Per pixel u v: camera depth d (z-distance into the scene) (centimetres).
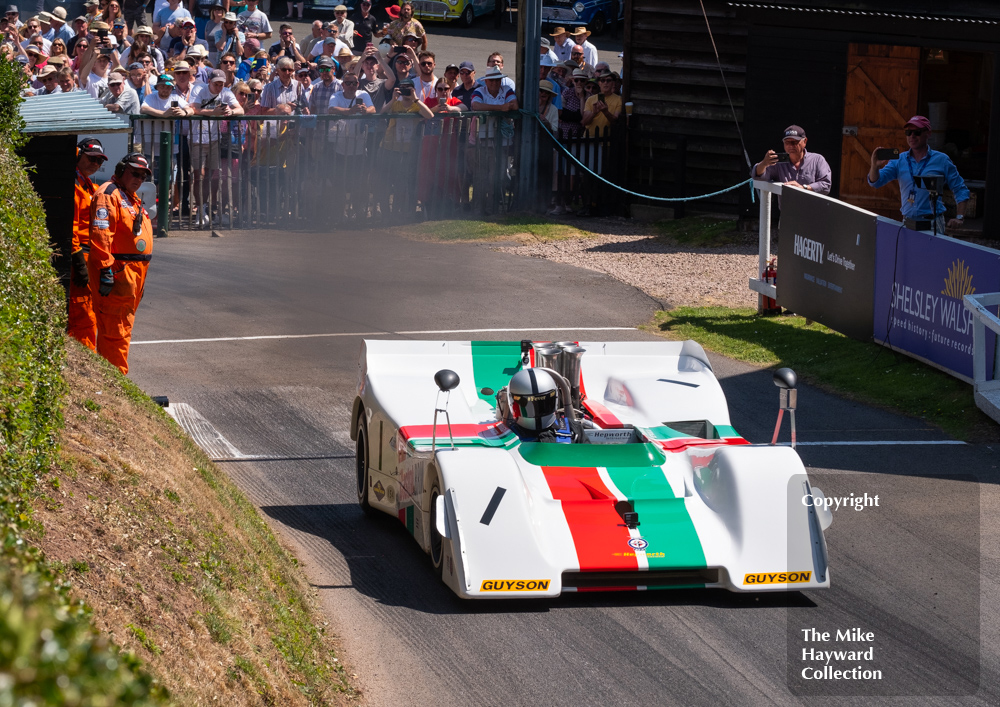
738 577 1566
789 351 3186
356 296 3700
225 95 4750
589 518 1620
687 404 1997
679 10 5184
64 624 405
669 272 4216
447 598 1616
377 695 1329
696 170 5247
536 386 1800
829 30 4519
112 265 2291
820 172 3534
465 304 3653
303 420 2525
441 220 4950
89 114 2525
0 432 1136
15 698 364
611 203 5362
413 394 1969
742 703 1312
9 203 1560
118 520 1298
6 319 1302
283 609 1416
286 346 3108
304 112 4909
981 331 2597
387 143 4838
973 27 4103
